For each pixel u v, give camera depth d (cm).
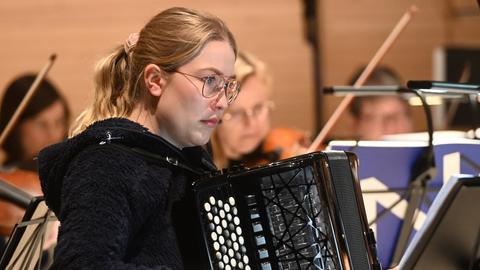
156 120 407
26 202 574
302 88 1027
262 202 383
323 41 1056
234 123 705
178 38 397
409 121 803
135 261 384
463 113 855
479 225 371
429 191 473
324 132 639
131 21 968
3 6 941
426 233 362
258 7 1016
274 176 381
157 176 390
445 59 909
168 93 399
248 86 707
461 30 1096
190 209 405
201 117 397
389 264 475
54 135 750
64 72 953
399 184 474
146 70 400
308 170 376
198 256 402
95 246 353
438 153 472
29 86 745
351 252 373
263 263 383
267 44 1020
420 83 432
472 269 378
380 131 798
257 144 711
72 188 369
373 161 472
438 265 371
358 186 385
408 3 1077
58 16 952
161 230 393
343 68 1063
